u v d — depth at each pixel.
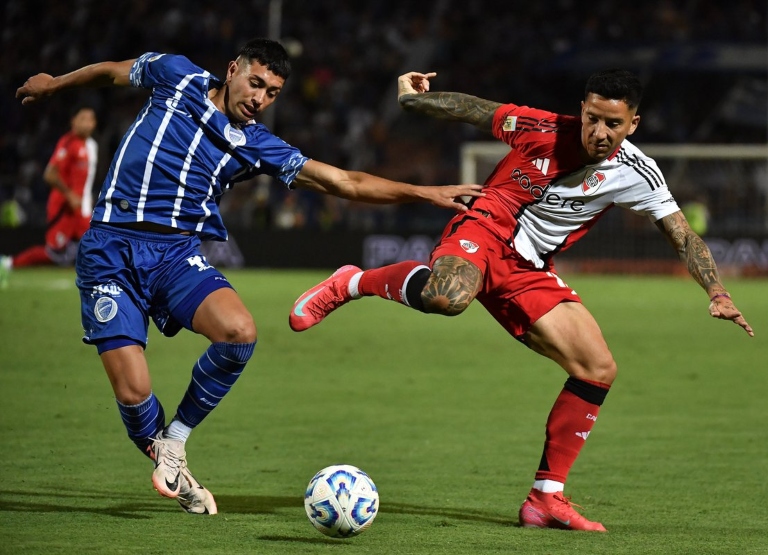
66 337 40.47
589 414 17.06
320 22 114.62
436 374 35.19
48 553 14.43
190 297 16.84
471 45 114.81
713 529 16.73
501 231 17.73
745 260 84.69
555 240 17.97
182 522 16.52
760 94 107.81
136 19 109.44
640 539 16.02
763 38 109.62
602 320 53.25
